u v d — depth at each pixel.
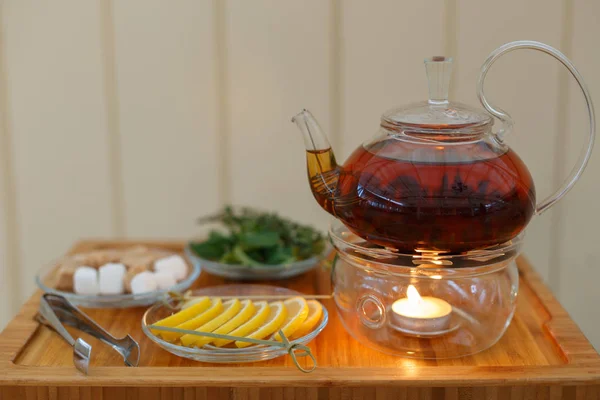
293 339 0.68
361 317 0.67
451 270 0.64
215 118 1.13
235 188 1.16
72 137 1.15
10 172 1.17
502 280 0.66
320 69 1.10
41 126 1.14
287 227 0.90
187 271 0.84
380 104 1.11
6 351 0.68
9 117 1.14
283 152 1.14
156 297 0.77
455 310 0.66
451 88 1.10
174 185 1.16
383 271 0.65
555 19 1.07
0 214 1.19
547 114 1.10
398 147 0.63
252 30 1.09
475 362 0.67
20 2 1.10
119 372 0.65
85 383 0.64
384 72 1.10
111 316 0.75
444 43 1.08
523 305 0.77
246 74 1.11
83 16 1.10
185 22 1.10
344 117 1.12
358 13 1.08
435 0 1.07
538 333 0.72
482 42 1.08
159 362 0.67
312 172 0.67
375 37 1.09
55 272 0.83
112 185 1.17
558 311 0.75
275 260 0.84
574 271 1.17
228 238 0.88
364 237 0.65
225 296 0.76
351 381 0.63
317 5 1.08
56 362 0.68
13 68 1.12
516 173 0.63
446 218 0.61
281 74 1.11
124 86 1.12
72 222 1.19
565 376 0.63
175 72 1.11
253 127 1.13
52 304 0.75
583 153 0.66
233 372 0.64
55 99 1.13
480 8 1.07
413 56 1.09
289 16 1.09
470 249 0.63
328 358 0.67
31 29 1.10
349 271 0.67
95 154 1.15
